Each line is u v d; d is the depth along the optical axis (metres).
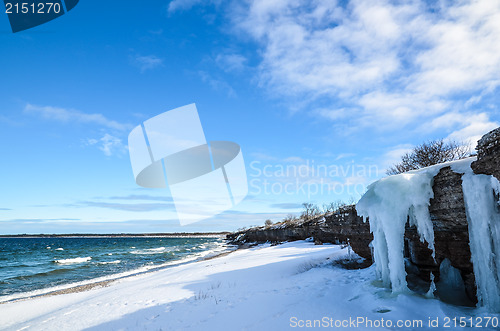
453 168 6.20
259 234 58.88
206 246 70.50
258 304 7.81
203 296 9.99
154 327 7.13
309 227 33.84
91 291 15.05
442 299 6.58
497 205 5.11
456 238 6.79
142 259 38.53
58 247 86.38
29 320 10.03
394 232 6.95
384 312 5.93
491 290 5.23
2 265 34.75
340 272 11.27
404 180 6.96
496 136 4.79
